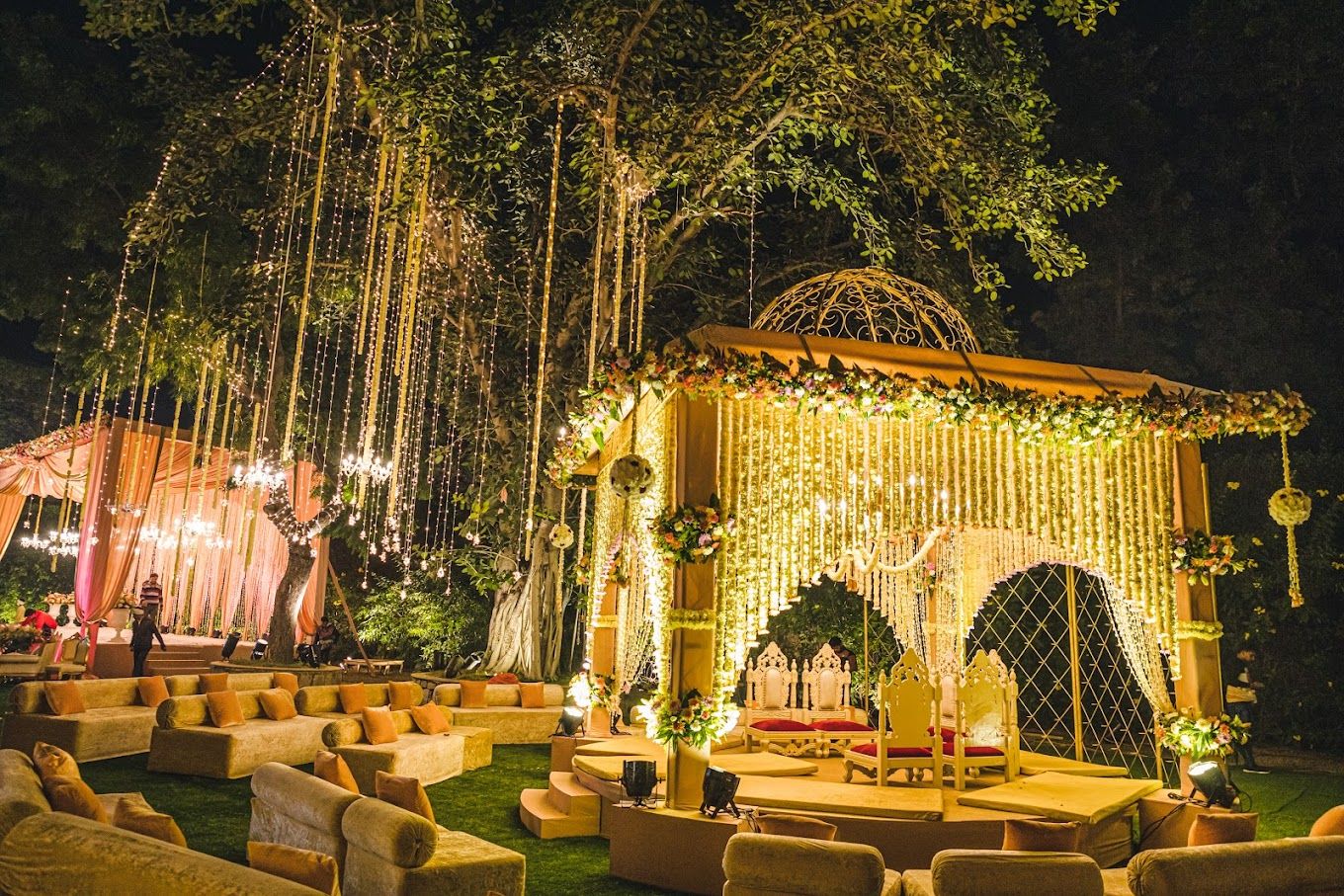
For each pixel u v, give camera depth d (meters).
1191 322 22.97
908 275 18.45
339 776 6.38
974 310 18.25
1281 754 15.72
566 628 22.39
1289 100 22.30
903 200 18.73
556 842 7.98
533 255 18.81
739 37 16.39
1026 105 17.39
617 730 11.45
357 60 15.74
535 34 16.27
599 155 15.59
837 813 7.23
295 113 16.38
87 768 9.98
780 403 7.97
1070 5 14.11
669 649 7.60
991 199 16.14
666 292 19.75
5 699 15.13
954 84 16.95
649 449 9.16
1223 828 5.70
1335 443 20.25
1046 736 15.58
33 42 21.64
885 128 16.02
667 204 18.75
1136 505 8.87
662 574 7.95
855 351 8.35
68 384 27.08
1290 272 21.81
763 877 5.17
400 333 11.47
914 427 8.55
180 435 20.12
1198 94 23.59
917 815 7.14
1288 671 16.78
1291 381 20.97
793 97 16.00
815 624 18.64
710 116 15.58
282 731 10.59
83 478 21.98
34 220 23.61
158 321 19.61
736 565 7.83
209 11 16.50
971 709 8.89
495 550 20.17
